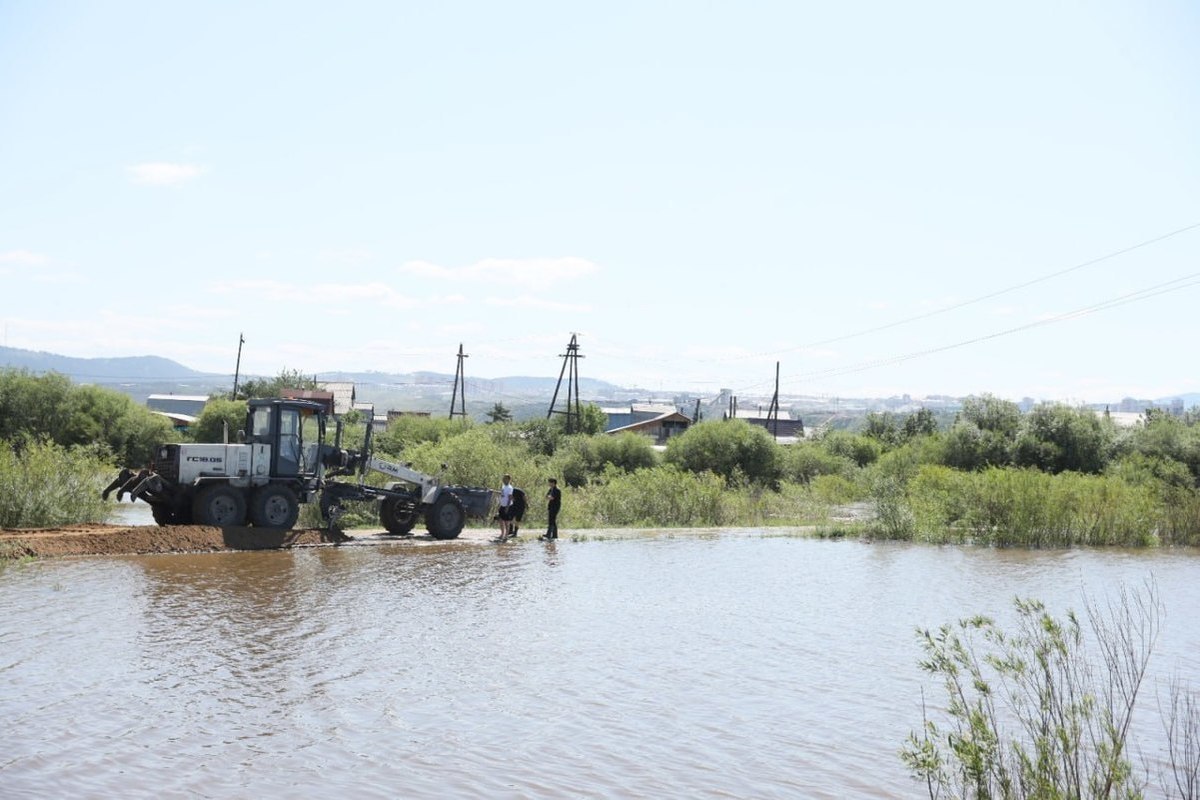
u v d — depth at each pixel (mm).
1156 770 9617
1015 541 29828
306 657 13781
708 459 57531
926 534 30828
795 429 111188
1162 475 42781
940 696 12250
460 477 34719
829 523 36281
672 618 17312
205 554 24219
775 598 19562
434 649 14492
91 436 55875
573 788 9016
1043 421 51906
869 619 17359
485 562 24297
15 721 10555
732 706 11773
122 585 19203
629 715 11375
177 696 11672
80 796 8461
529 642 15133
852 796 8906
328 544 26906
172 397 124625
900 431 89000
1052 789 7145
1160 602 19172
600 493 37812
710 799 8797
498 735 10555
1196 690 12484
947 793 8383
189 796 8570
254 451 26562
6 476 25578
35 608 16703
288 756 9719
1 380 56250
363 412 67000
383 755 9820
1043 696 8422
